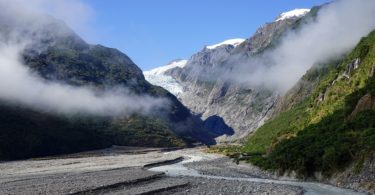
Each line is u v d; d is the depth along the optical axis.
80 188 66.94
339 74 135.75
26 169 126.75
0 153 191.75
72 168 127.62
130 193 63.31
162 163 145.75
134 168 118.81
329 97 122.38
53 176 95.19
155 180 85.12
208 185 74.94
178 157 173.62
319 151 80.50
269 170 98.88
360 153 70.69
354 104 93.62
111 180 80.31
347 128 82.88
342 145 75.44
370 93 87.00
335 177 73.62
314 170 80.62
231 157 158.25
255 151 164.12
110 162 154.62
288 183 76.94
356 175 68.56
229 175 98.69
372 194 61.03
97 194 64.50
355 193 62.19
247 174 100.44
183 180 84.00
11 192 63.62
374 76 100.38
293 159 87.38
